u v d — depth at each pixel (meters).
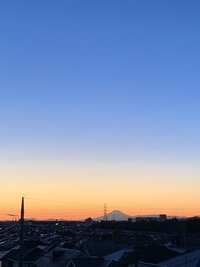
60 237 124.81
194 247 72.31
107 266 51.81
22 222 42.31
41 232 163.00
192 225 119.44
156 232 127.94
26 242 89.12
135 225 147.00
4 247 97.94
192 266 49.78
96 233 136.62
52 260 63.97
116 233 123.44
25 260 72.94
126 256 57.34
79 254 62.16
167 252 58.41
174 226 129.38
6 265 79.31
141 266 53.16
